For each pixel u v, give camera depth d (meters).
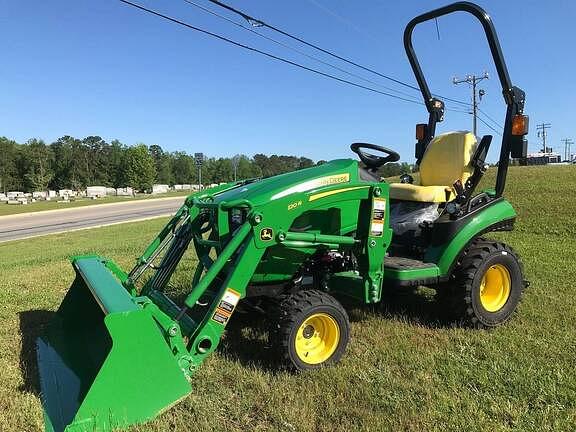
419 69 5.57
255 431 2.82
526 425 2.86
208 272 3.37
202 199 4.30
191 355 3.25
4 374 3.54
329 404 3.07
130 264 7.84
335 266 4.34
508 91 4.64
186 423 2.88
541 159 54.47
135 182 68.88
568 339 4.16
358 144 4.73
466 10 4.66
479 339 4.20
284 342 3.48
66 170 77.12
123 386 2.81
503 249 4.62
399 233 4.91
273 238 3.52
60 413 2.90
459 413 2.98
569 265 7.07
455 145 5.11
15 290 6.07
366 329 4.43
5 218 27.12
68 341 3.92
